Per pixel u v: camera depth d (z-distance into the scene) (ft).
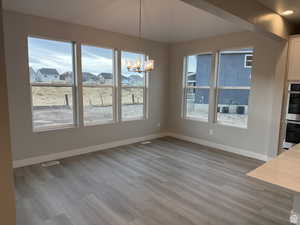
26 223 6.82
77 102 13.43
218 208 7.80
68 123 13.42
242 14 7.70
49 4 9.52
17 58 10.93
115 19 11.65
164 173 10.89
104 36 14.01
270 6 8.84
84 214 7.34
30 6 9.80
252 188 9.34
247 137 13.83
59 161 12.41
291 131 11.41
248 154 13.83
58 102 12.86
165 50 18.12
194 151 14.69
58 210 7.55
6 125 3.47
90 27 13.29
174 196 8.62
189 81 17.53
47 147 12.41
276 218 7.23
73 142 13.46
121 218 7.14
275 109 11.93
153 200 8.30
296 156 5.59
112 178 10.21
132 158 13.10
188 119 17.53
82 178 10.17
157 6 9.63
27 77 11.35
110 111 15.34
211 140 15.97
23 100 11.32
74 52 13.07
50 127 12.64
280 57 11.39
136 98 16.92
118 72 15.14
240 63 14.21
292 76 11.12
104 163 12.19
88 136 14.11
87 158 12.99
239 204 8.08
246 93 14.03
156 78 17.81
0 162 3.45
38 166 11.59
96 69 14.28
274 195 8.76
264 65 12.68
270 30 9.44
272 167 4.82
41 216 7.20
